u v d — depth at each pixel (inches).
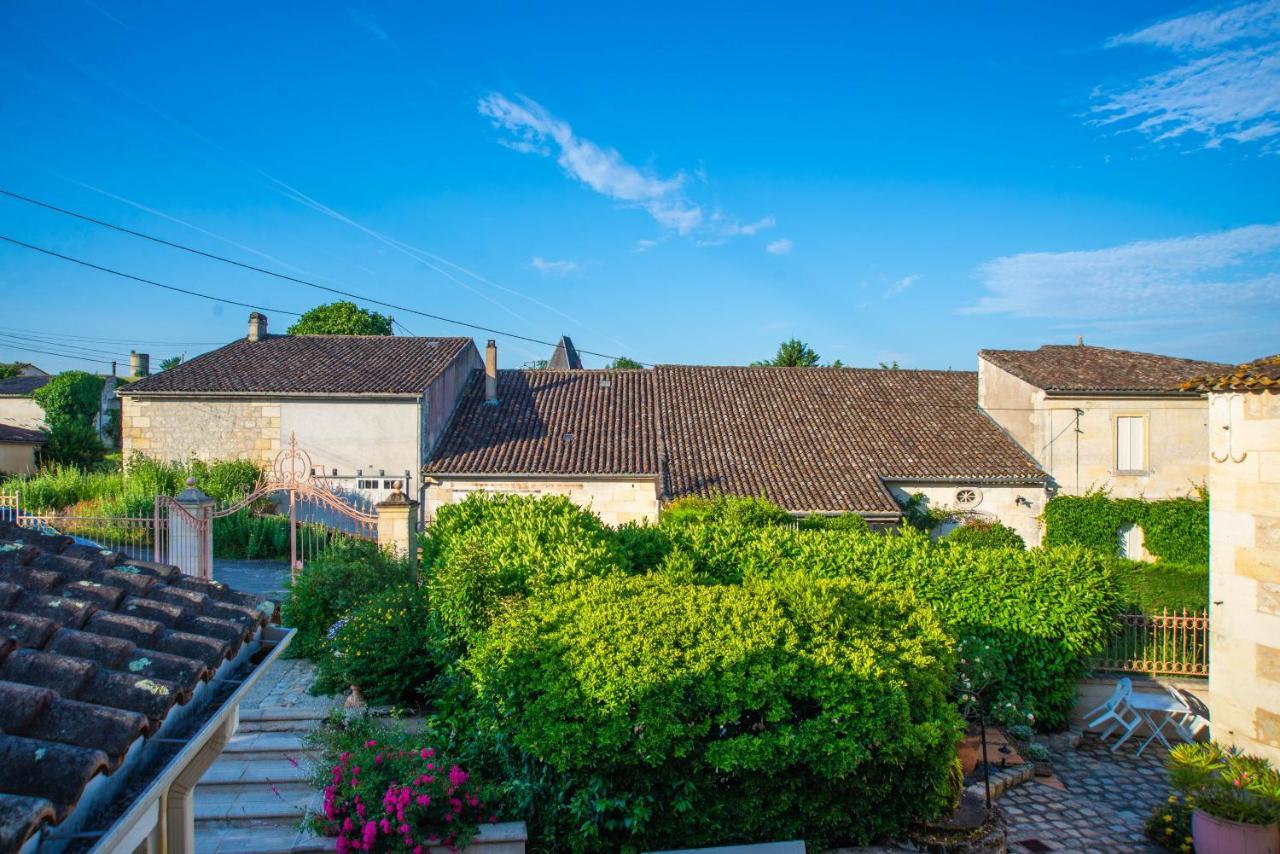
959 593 411.5
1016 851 302.8
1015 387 921.5
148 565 212.8
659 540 442.3
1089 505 840.9
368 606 411.8
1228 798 284.5
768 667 266.4
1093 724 408.2
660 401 1007.0
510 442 897.5
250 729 350.9
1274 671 326.3
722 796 272.1
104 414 1536.7
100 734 122.6
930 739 270.5
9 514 714.2
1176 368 918.4
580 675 264.5
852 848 287.9
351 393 844.6
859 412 988.6
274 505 833.5
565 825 273.6
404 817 249.4
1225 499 350.6
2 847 94.3
